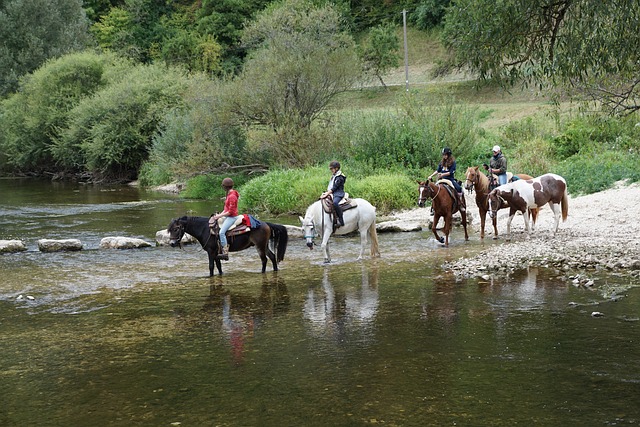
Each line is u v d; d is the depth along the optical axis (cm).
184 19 7606
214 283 1404
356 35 7250
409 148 2988
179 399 753
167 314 1147
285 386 783
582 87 2011
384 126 3044
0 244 1850
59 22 6119
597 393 735
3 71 5797
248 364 867
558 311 1080
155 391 780
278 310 1155
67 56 5312
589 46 1305
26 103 5366
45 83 5209
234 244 1480
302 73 3344
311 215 1599
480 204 1878
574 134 3216
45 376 843
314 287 1336
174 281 1433
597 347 892
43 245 1872
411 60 6556
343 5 7112
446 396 738
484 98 5100
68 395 775
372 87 5753
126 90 4603
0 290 1370
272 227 1523
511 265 1465
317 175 2772
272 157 3406
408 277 1400
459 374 805
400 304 1167
